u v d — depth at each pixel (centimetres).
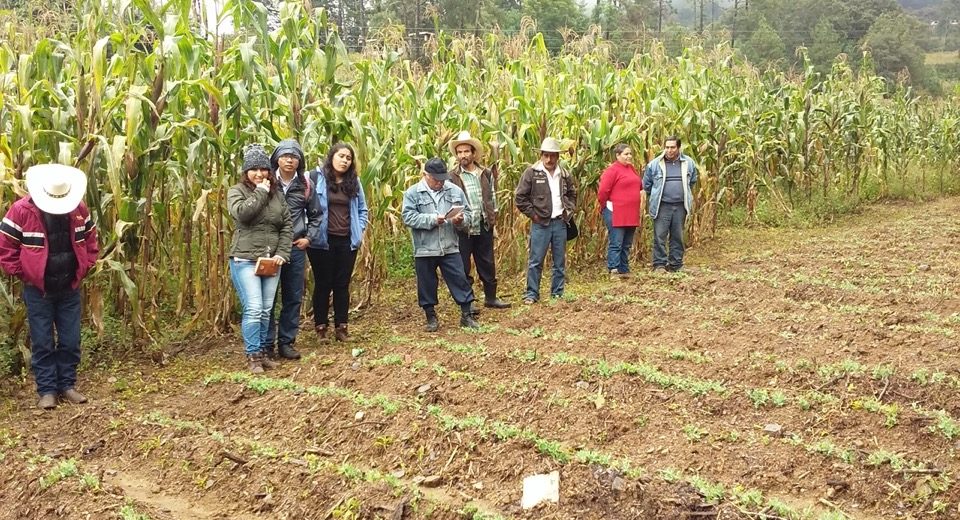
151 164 607
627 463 399
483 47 1186
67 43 616
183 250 681
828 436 434
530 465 407
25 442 457
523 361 565
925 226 1290
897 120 1752
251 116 613
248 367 595
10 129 604
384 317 771
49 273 495
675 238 953
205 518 380
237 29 662
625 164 897
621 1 4316
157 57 595
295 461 417
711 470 403
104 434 468
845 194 1541
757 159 1309
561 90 1073
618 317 723
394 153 796
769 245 1170
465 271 769
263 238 567
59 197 481
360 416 471
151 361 618
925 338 597
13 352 562
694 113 1123
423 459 427
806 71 1405
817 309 729
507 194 896
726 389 498
